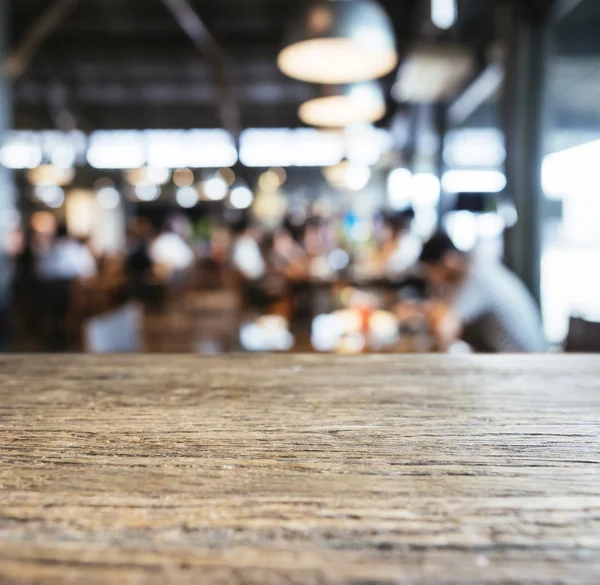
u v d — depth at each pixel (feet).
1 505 0.87
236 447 1.18
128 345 6.64
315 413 1.45
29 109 47.16
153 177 52.08
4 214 13.20
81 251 25.36
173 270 32.40
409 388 1.73
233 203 56.18
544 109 16.65
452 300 10.02
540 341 10.02
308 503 0.89
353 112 17.75
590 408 1.49
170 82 42.50
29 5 27.63
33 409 1.49
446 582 0.66
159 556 0.72
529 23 16.55
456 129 35.68
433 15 21.74
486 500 0.90
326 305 16.30
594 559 0.72
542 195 16.65
